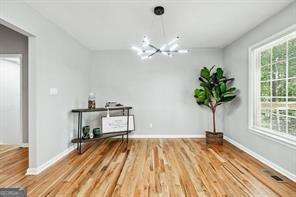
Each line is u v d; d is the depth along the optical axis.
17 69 5.27
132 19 3.34
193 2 2.75
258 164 3.39
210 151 4.19
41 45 3.13
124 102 5.56
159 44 4.82
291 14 2.78
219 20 3.40
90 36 4.28
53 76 3.52
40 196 2.35
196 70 5.47
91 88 5.54
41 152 3.14
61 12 3.05
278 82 3.33
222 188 2.55
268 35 3.32
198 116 5.50
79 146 4.17
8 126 5.11
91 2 2.74
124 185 2.63
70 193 2.42
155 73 5.52
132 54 5.54
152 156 3.86
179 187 2.58
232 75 4.80
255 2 2.76
